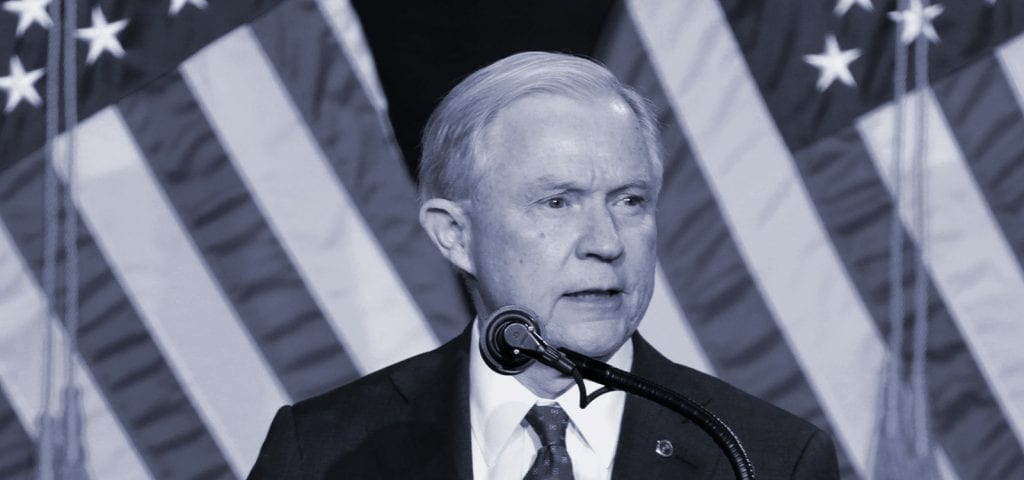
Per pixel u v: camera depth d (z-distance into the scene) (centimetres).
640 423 644
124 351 1092
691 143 1120
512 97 596
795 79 1123
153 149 1090
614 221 585
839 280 1120
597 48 1128
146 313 1092
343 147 1099
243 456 1100
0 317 1080
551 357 516
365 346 1098
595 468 634
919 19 1120
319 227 1098
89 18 1091
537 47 1176
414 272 1104
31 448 1087
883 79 1121
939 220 1121
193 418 1097
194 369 1095
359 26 1101
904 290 1120
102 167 1087
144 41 1091
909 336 1119
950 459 1125
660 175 622
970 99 1121
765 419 665
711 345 1119
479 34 1174
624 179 582
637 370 671
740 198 1120
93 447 1090
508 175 588
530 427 637
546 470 611
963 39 1123
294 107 1097
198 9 1095
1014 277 1115
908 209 1120
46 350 1079
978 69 1121
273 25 1099
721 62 1125
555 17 1174
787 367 1119
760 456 648
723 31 1125
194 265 1095
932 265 1123
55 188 1081
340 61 1099
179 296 1095
